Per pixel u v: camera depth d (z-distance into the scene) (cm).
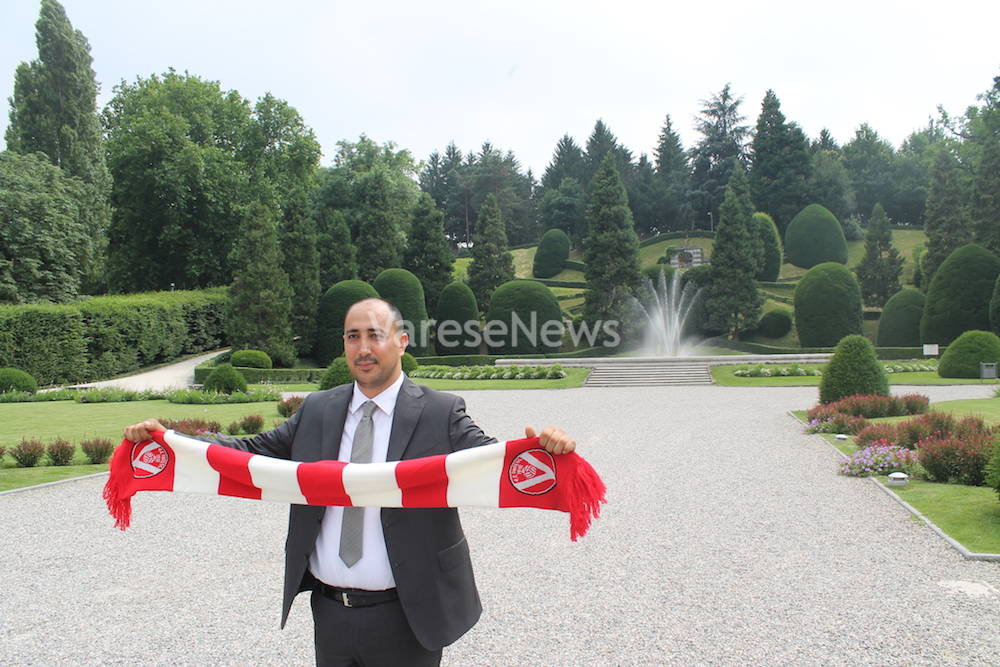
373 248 4956
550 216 8125
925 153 7525
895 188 7612
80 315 3000
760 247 5269
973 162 5781
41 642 468
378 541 266
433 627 261
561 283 6288
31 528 773
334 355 3950
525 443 263
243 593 555
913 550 639
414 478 262
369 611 264
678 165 8856
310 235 4028
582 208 7975
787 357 3300
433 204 5044
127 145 4138
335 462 270
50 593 563
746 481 958
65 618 509
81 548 691
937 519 728
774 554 639
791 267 6044
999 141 4641
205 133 4441
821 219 5997
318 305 4053
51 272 3362
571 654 437
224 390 2372
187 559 649
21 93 3978
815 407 1562
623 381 2906
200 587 571
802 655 432
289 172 4762
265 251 3644
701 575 584
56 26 3994
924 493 843
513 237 8694
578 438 1380
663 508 817
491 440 277
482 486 263
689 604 519
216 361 3434
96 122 4162
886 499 836
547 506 259
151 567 627
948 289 3616
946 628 468
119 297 3553
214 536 726
